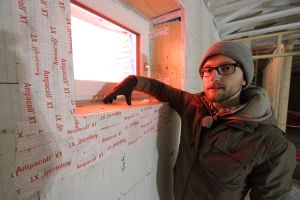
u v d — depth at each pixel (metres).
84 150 0.35
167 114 0.77
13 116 0.24
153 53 0.95
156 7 0.79
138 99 0.87
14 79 0.23
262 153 0.56
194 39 1.07
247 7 1.59
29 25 0.24
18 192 0.25
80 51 0.57
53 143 0.29
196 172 0.65
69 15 0.30
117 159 0.46
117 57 0.74
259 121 0.57
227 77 0.59
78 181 0.34
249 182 0.64
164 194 0.81
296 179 1.81
